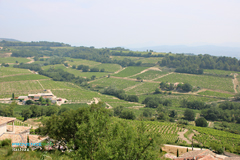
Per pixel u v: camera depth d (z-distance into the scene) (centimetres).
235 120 11194
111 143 1988
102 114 2398
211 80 18550
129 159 1933
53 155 2398
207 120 11756
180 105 14475
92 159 2009
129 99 15738
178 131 8912
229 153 6269
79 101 14288
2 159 1997
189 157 4159
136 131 2189
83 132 2158
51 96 13788
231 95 15650
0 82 16712
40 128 4694
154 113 12475
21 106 11625
